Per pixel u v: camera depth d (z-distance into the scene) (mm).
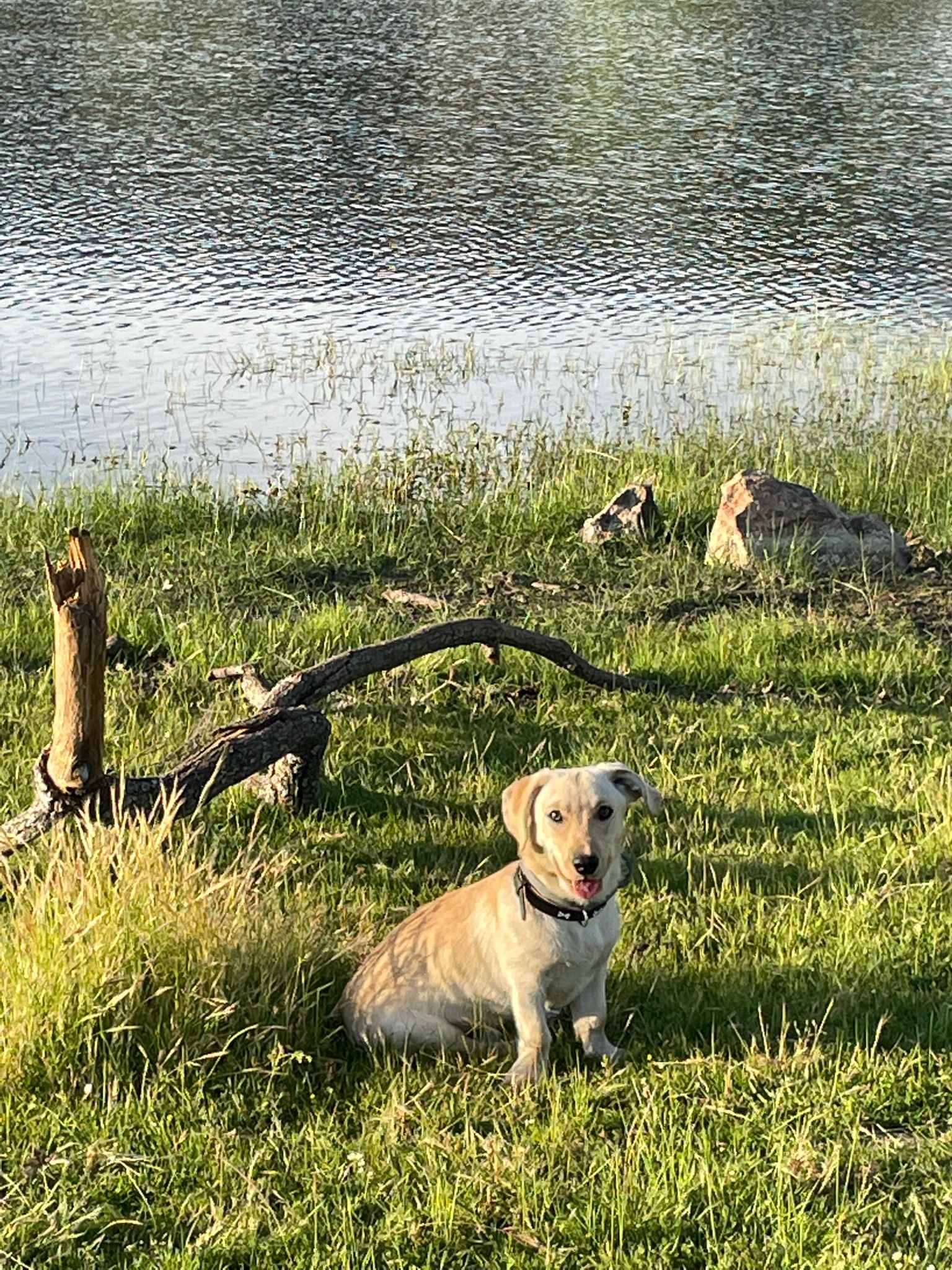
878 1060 5809
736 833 7977
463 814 8156
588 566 12531
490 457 15414
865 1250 4793
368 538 13234
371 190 32125
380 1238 4910
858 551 12352
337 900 7207
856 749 9016
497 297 24719
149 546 13016
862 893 7215
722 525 12539
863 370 20156
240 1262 4852
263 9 59969
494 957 5883
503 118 39812
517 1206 5035
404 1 64000
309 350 21562
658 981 6473
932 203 31531
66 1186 5145
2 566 12367
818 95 43281
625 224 29625
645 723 9430
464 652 10289
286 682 8422
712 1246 4840
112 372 20359
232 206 30594
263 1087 5719
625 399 19125
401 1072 5777
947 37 54531
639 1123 5430
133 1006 5805
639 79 45750
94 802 7074
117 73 44719
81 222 29047
